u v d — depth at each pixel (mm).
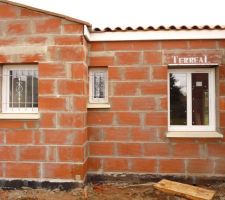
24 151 5629
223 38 5887
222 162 5938
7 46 5691
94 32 6074
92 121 6125
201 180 5949
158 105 6008
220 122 5910
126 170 6059
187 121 6133
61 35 5602
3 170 5664
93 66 6133
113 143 6086
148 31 5980
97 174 6098
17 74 5836
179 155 5992
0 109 5770
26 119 5609
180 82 6176
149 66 6027
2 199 5199
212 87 6086
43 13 5633
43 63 5621
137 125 6039
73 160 5539
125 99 6066
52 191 5504
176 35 5938
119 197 5258
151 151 6020
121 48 6094
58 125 5578
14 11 5703
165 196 5227
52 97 5594
